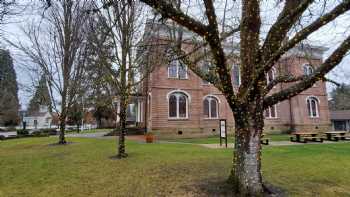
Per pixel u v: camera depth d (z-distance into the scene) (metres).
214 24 4.25
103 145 14.12
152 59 9.57
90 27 9.84
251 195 4.58
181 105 21.27
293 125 25.09
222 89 4.83
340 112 37.91
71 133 30.06
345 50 3.97
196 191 5.07
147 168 7.48
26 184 5.99
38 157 10.19
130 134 22.72
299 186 5.41
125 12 8.97
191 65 5.66
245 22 4.96
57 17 14.25
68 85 15.16
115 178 6.39
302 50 7.38
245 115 4.73
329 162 8.21
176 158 9.16
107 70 10.04
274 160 8.60
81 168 7.74
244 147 4.78
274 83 4.85
